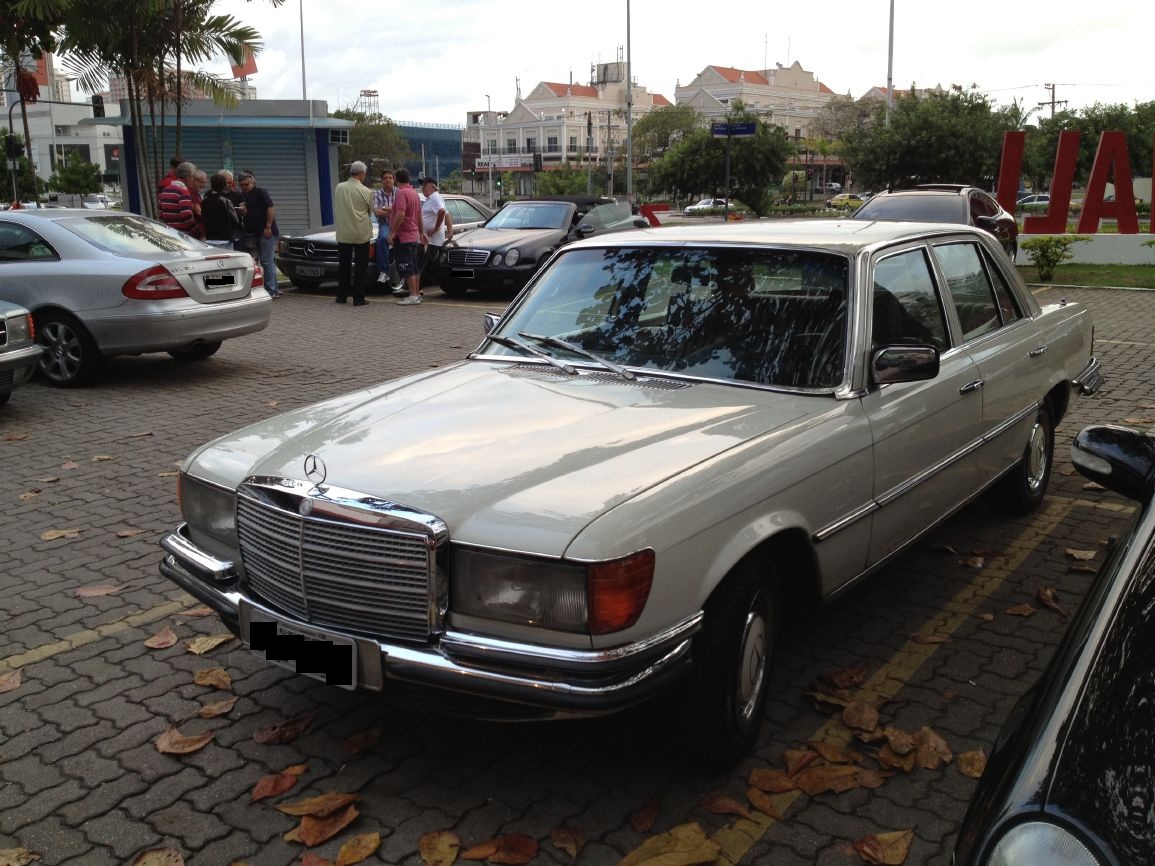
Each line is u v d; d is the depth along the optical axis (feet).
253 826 10.21
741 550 10.14
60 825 10.24
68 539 18.26
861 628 14.53
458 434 11.16
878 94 364.38
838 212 185.16
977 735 11.73
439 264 53.36
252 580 11.09
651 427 11.16
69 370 30.66
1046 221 70.28
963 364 14.85
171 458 23.27
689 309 13.51
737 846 9.80
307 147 79.97
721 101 427.74
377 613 9.82
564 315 14.38
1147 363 33.14
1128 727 5.84
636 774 10.97
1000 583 16.07
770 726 11.94
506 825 10.14
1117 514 19.12
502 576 9.18
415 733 11.87
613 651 9.00
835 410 11.91
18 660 13.80
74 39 53.57
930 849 9.74
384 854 9.75
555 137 433.48
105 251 30.63
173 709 12.50
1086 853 5.22
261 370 33.50
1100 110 203.00
